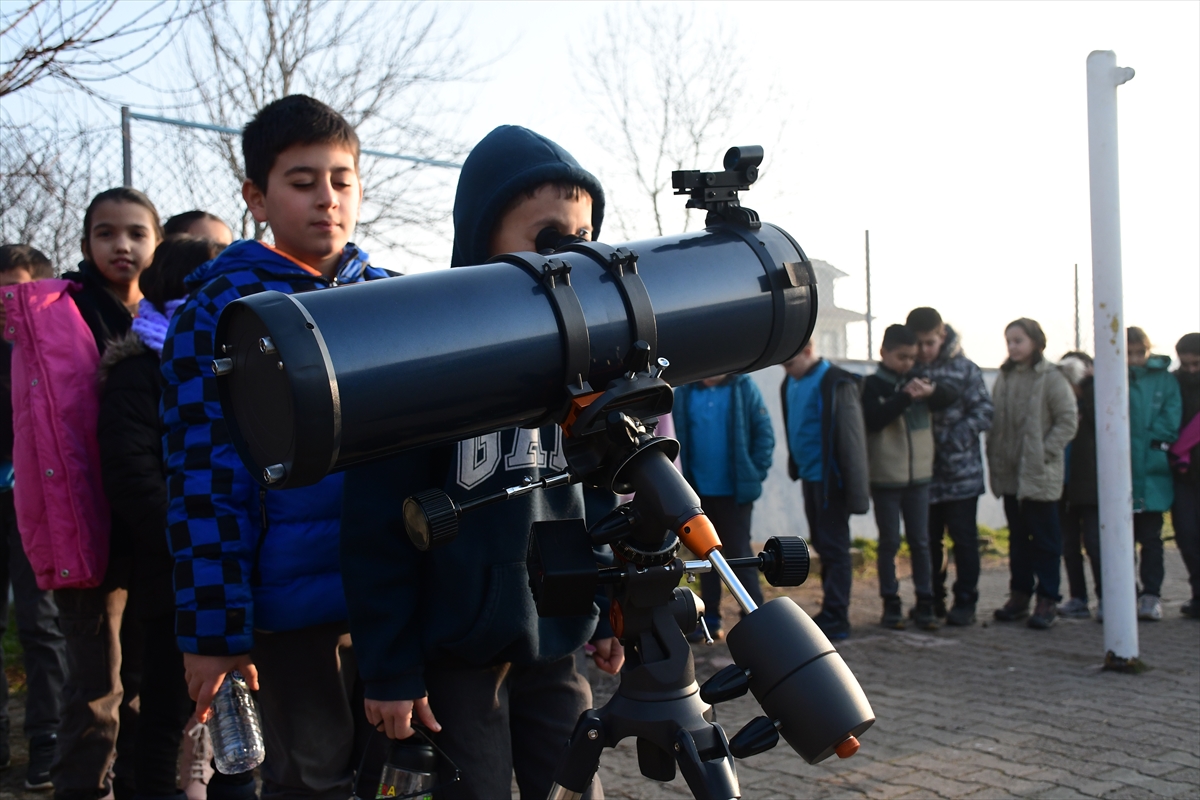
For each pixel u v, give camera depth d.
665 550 1.28
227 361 1.26
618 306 1.32
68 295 2.91
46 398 2.72
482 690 1.80
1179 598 6.64
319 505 2.04
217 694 2.04
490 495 1.27
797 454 5.60
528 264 1.30
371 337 1.16
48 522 2.71
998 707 4.05
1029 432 5.60
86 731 2.81
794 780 3.26
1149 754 3.43
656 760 1.37
